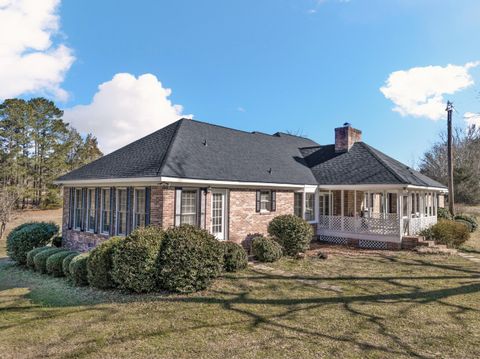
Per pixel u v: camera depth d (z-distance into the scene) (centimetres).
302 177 1684
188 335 566
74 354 496
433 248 1428
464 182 3669
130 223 1179
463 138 3919
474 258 1317
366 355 495
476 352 507
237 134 1761
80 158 4612
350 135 1933
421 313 685
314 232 1733
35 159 3791
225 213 1305
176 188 1109
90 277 876
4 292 887
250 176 1370
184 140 1359
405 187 1452
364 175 1625
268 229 1371
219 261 885
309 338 556
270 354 496
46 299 809
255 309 704
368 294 822
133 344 530
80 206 1448
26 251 1256
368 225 1606
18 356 491
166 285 821
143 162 1209
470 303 753
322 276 1005
